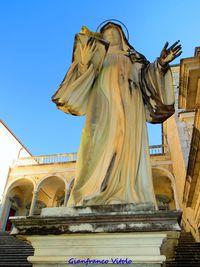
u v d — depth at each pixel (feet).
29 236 6.68
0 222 76.59
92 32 12.87
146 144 10.30
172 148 68.33
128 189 8.78
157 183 77.77
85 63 11.34
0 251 31.14
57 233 6.46
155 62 12.23
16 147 90.22
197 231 36.86
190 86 21.56
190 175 31.32
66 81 11.16
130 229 6.17
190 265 21.45
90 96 11.53
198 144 26.22
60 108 11.21
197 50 20.47
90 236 6.36
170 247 8.21
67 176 80.38
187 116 53.93
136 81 12.46
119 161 9.21
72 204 8.43
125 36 14.51
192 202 36.86
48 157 88.38
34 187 80.64
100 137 10.10
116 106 10.65
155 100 11.64
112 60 12.78
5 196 80.28
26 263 24.61
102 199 8.25
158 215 6.30
